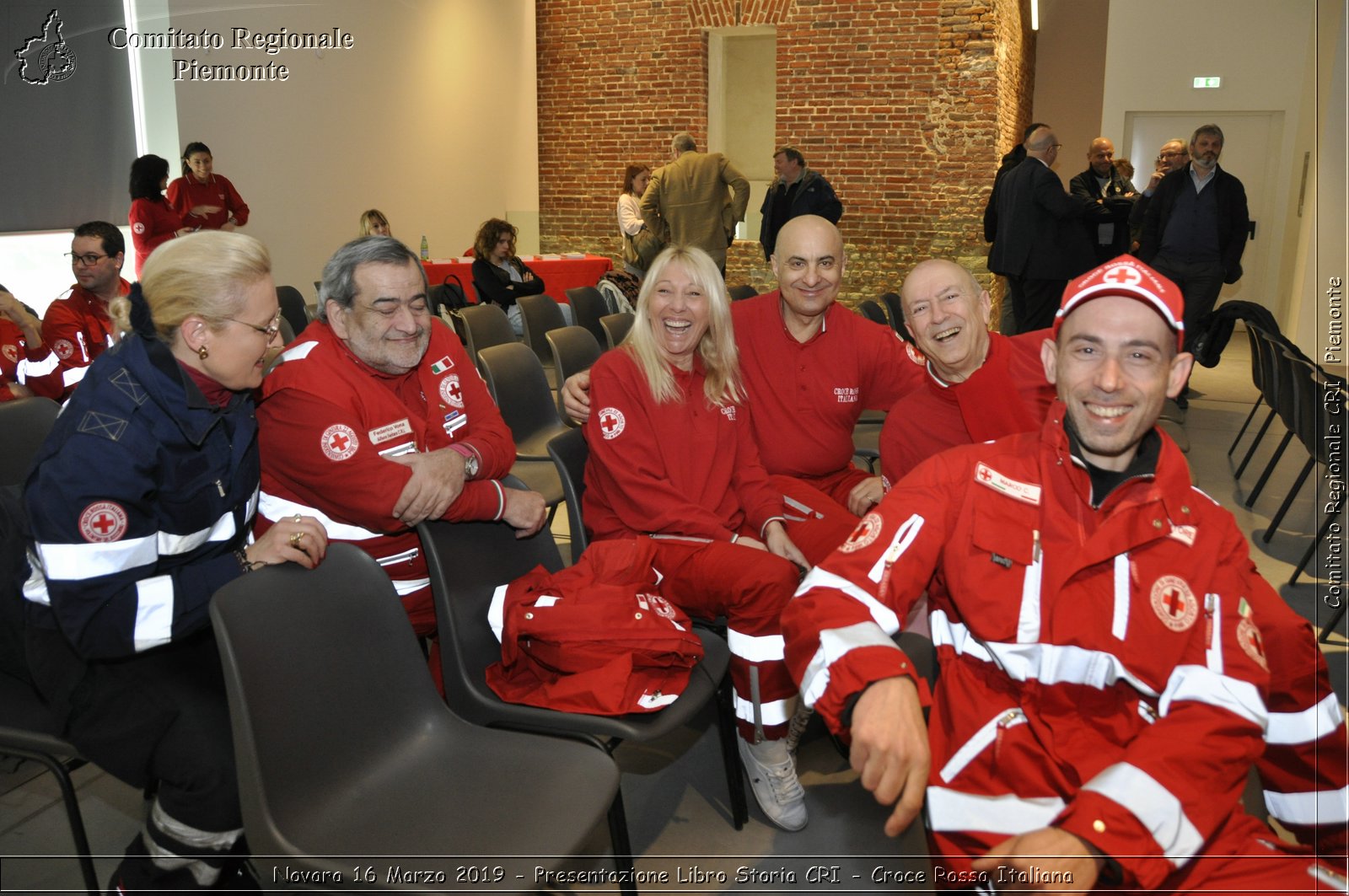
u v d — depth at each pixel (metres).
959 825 1.22
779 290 2.64
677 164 7.70
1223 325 4.83
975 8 8.69
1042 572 1.28
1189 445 5.28
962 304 2.14
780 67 9.35
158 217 5.80
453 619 1.87
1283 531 3.98
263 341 1.62
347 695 1.58
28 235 6.07
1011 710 1.30
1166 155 7.53
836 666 1.21
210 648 1.69
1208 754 1.13
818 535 2.31
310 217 7.32
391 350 2.06
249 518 1.72
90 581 1.47
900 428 2.30
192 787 1.53
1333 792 1.27
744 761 2.16
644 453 2.26
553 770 1.62
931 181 9.10
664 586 2.12
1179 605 1.23
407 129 8.26
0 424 2.24
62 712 1.58
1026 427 2.19
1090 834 1.06
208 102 6.50
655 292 2.26
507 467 2.34
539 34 10.23
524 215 10.09
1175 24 9.81
